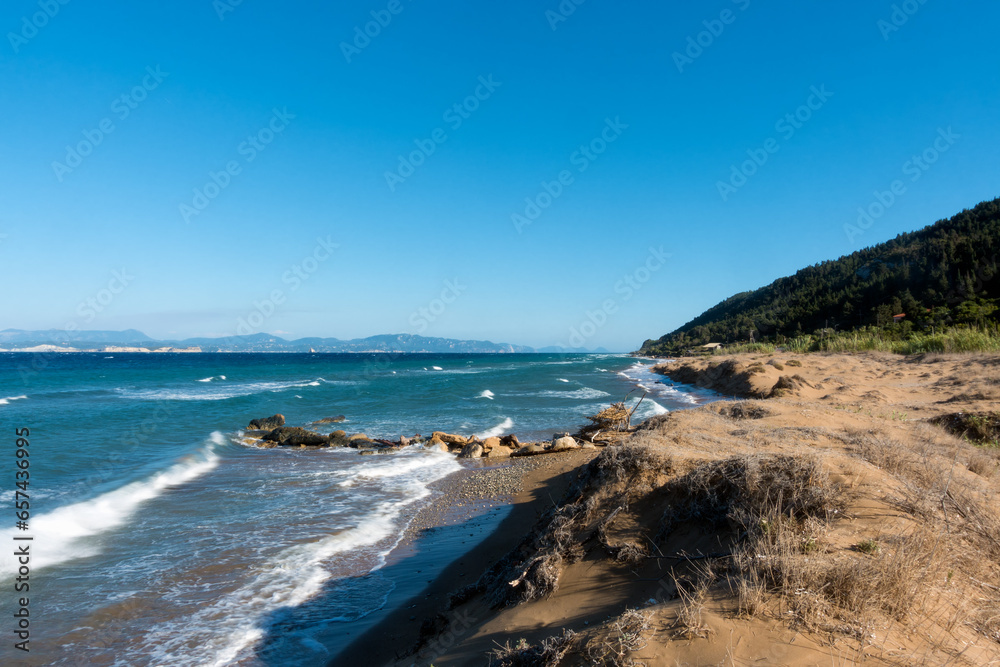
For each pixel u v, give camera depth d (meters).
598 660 2.98
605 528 4.88
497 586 5.51
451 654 4.30
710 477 4.70
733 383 28.12
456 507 10.69
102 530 9.22
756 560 3.36
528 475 12.93
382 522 9.80
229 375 50.88
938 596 3.12
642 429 9.02
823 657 2.63
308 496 11.52
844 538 3.66
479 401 28.80
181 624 6.24
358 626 6.12
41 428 19.31
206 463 14.86
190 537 8.92
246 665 5.46
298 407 26.75
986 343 24.41
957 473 5.21
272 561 7.97
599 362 88.56
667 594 3.71
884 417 10.32
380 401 28.98
